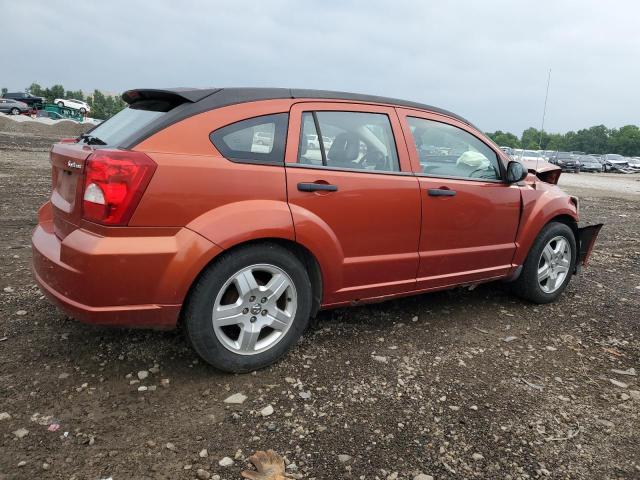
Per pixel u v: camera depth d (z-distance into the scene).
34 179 11.12
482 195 4.02
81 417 2.58
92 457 2.30
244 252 2.92
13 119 32.75
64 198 2.99
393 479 2.27
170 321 2.79
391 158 3.61
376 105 3.62
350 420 2.69
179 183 2.70
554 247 4.73
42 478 2.16
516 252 4.37
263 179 2.97
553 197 4.61
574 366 3.48
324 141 3.29
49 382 2.88
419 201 3.63
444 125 3.99
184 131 2.81
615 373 3.40
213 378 3.02
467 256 4.02
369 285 3.52
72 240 2.66
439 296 4.77
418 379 3.16
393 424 2.67
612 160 45.34
